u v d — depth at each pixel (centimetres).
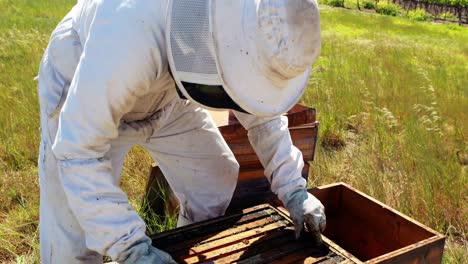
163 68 170
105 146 179
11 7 1496
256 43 149
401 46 1300
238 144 286
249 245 210
